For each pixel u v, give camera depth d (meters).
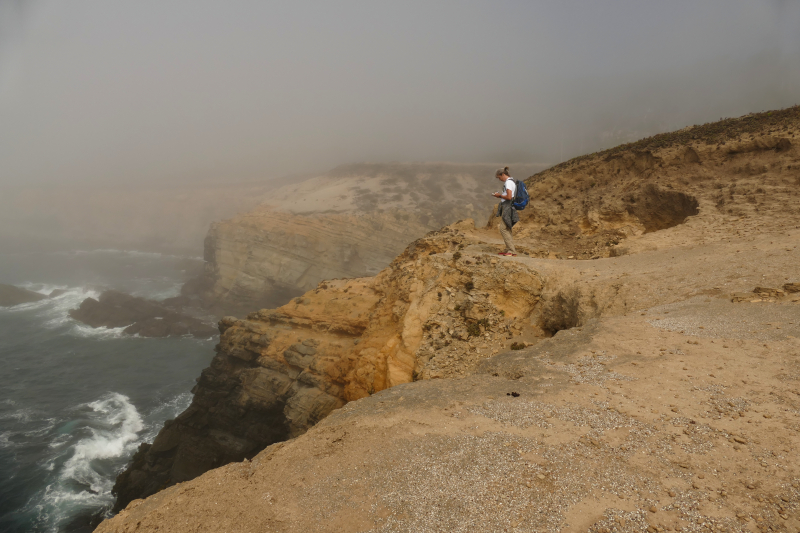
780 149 18.72
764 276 9.28
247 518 4.22
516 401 5.90
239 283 84.38
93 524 30.80
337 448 5.16
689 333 7.45
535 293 13.11
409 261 26.48
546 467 4.45
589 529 3.63
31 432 41.06
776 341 6.54
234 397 35.91
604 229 22.08
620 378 6.23
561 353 7.62
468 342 12.84
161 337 67.38
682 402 5.37
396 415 5.80
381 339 21.75
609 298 10.58
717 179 19.83
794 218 13.72
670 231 16.28
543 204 26.42
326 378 29.81
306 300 36.34
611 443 4.74
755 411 4.95
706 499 3.79
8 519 30.47
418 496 4.22
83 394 49.47
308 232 84.44
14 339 64.94
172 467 35.91
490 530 3.73
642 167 23.94
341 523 4.02
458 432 5.23
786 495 3.67
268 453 5.40
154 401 48.44
